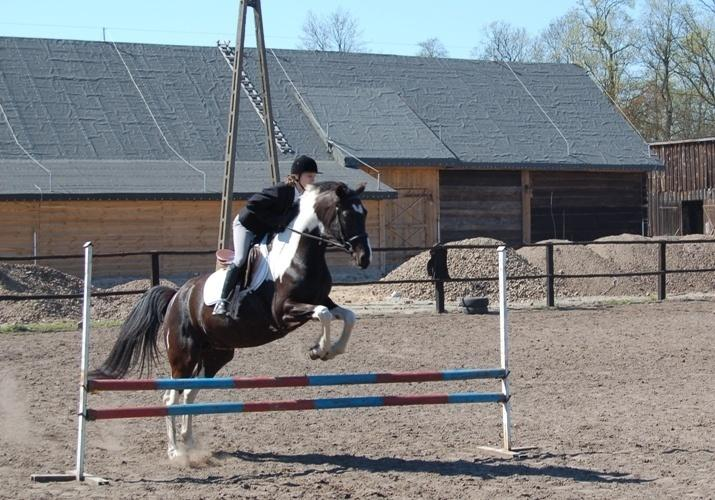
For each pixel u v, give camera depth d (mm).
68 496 7984
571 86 46938
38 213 30219
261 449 9898
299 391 13164
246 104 39344
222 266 9406
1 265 22531
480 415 11594
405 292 25734
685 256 29344
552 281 22578
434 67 45562
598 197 41906
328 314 8461
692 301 23734
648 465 9102
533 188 40531
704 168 45688
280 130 38312
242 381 8820
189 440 9719
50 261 30406
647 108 66562
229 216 25953
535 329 18891
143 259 31656
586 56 64750
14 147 33406
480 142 40531
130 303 22312
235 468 9062
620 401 12234
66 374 14289
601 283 26516
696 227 47094
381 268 36375
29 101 35969
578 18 65375
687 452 9586
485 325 19531
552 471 8906
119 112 36781
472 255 25719
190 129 36906
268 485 8391
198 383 8758
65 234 30609
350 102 40688
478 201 39406
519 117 43375
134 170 33062
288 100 40406
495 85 45469
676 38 64062
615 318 20547
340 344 8734
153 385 8695
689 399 12320
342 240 8875
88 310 8742
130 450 9891
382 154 37094
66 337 18156
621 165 41500
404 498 7977
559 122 43781
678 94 64375
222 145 36469
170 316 9742
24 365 15070
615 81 64438
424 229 38062
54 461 9375
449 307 23141
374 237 36406
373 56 45000
